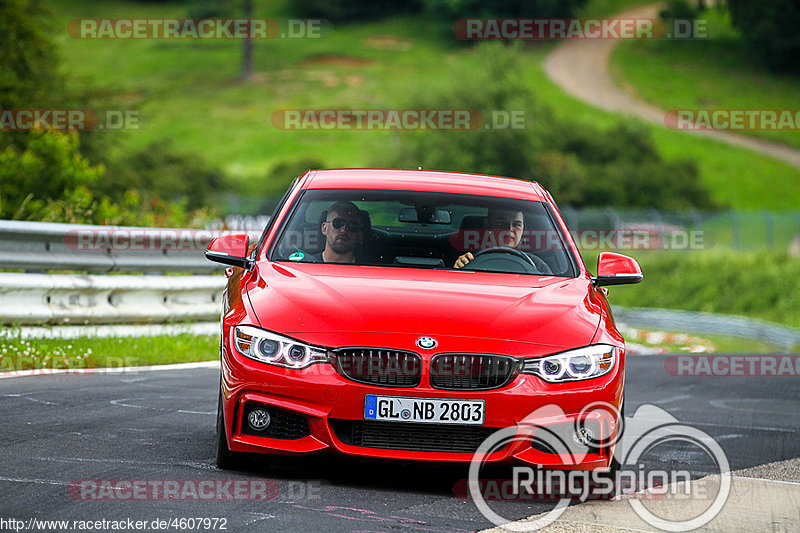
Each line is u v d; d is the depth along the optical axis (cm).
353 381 1700
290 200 2238
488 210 2220
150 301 3822
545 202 2323
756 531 1647
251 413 1739
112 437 2069
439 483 1811
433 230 2161
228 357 1773
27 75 7612
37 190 5275
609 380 1772
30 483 1652
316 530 1463
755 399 3512
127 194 5588
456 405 1695
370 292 1853
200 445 2042
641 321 8919
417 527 1512
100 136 8250
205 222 5991
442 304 1823
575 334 1794
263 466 1858
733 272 11688
